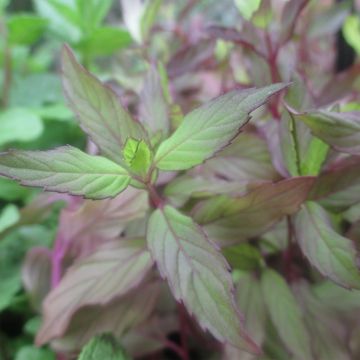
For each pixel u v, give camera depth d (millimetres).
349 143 193
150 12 371
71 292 243
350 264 204
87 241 292
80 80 215
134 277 238
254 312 243
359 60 400
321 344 242
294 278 261
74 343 264
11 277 366
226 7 539
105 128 214
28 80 554
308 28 388
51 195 315
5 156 180
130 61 530
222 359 259
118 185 201
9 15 759
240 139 259
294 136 212
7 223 309
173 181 247
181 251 195
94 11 472
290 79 231
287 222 254
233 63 396
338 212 231
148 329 284
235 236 228
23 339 344
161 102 243
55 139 489
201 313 185
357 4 467
